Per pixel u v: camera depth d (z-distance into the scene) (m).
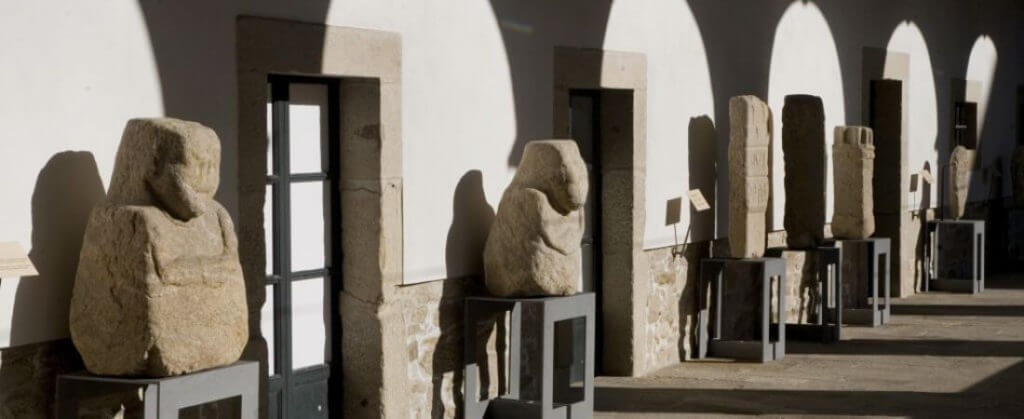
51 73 4.69
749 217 9.45
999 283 14.98
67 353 4.79
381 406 6.34
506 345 7.45
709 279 9.72
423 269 6.69
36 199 4.64
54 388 4.73
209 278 4.72
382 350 6.32
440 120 6.80
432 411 6.80
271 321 6.06
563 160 6.79
